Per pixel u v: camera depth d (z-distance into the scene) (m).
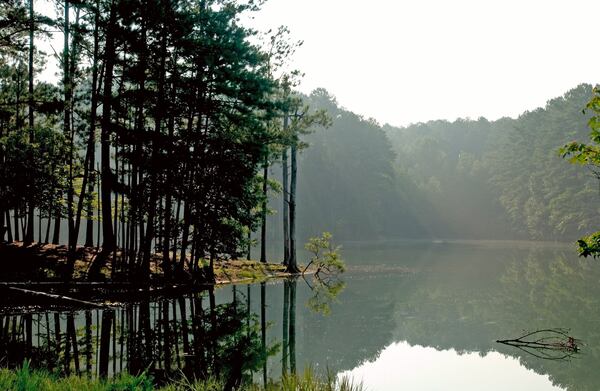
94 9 22.67
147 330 16.61
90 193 27.55
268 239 93.50
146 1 22.47
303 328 19.36
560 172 88.38
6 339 14.34
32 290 19.56
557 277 37.00
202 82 24.70
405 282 34.34
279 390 9.09
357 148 105.81
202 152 25.69
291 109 33.03
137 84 25.06
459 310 23.86
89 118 24.12
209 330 17.30
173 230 27.11
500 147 123.19
